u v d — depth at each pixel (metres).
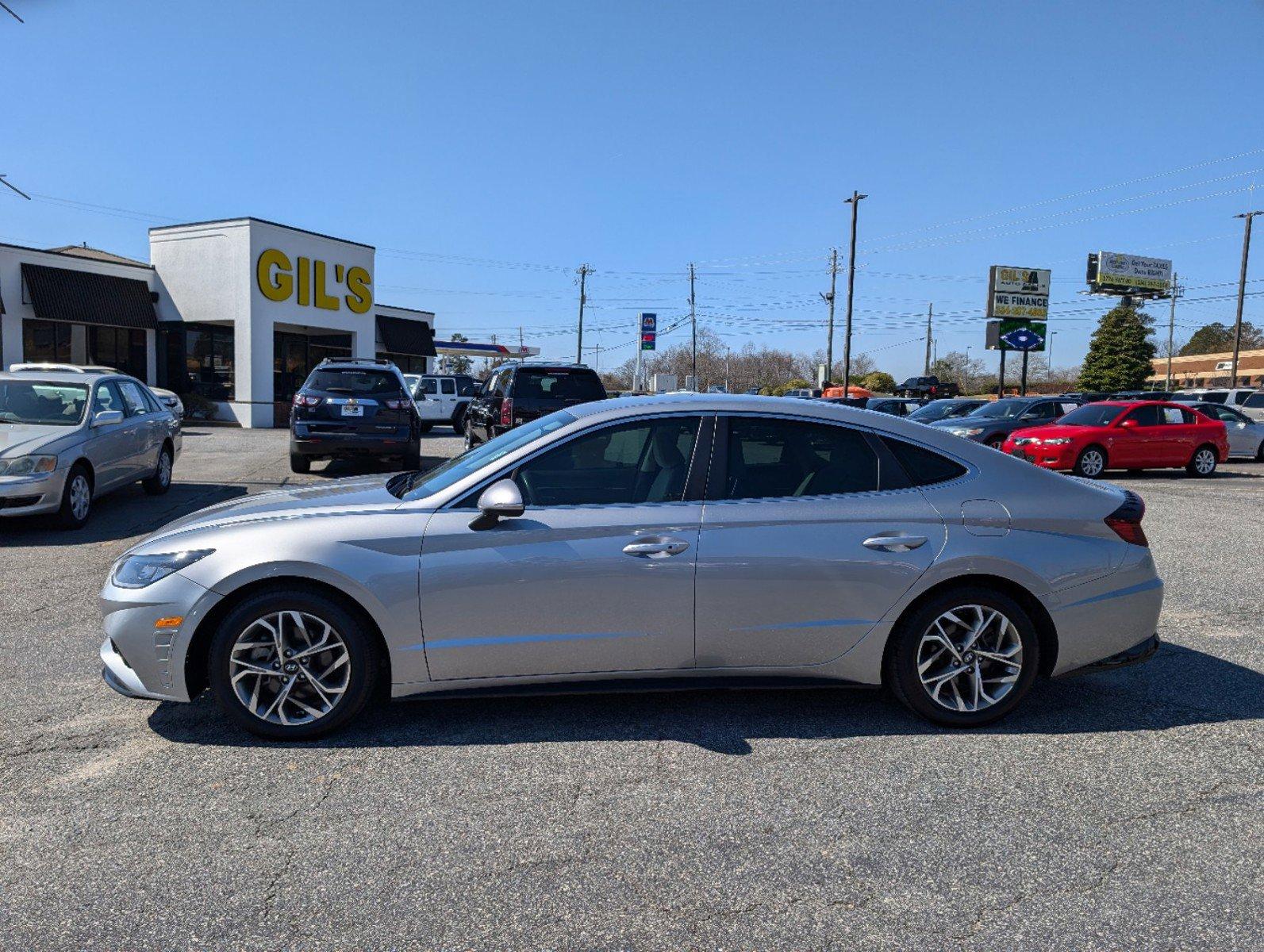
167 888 2.69
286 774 3.46
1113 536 4.04
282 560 3.61
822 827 3.09
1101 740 3.87
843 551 3.83
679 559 3.75
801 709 4.17
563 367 14.06
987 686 3.99
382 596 3.64
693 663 3.85
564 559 3.71
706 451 3.93
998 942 2.46
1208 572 7.49
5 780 3.39
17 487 7.96
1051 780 3.47
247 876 2.75
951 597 3.88
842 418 4.06
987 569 3.87
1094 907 2.64
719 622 3.80
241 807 3.19
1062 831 3.08
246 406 27.89
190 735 3.82
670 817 3.15
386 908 2.59
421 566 3.66
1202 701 4.37
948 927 2.53
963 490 3.98
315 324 29.97
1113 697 4.42
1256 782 3.47
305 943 2.43
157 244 28.80
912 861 2.88
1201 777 3.52
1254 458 20.75
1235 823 3.15
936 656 3.94
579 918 2.55
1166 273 60.62
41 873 2.75
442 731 3.88
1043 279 45.22
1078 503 4.05
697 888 2.71
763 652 3.85
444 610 3.68
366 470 14.37
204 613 3.62
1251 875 2.82
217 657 3.64
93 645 5.05
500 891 2.69
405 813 3.16
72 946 2.40
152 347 29.20
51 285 26.00
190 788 3.33
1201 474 16.95
